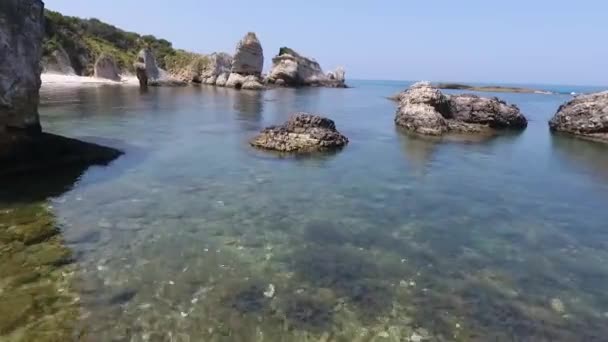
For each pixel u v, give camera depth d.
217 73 93.31
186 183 15.21
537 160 21.20
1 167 14.68
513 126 33.41
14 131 14.91
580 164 20.42
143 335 6.84
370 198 14.32
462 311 7.89
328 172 17.58
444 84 108.50
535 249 10.66
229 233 10.98
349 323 7.41
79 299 7.68
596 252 10.59
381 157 20.81
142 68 78.00
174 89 73.31
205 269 9.04
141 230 10.88
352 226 11.77
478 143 25.67
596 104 29.20
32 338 6.56
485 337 7.17
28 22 15.40
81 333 6.78
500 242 11.02
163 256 9.52
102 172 16.08
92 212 11.94
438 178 17.22
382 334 7.15
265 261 9.52
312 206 13.31
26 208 11.98
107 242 10.07
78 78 79.62
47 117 30.41
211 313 7.50
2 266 8.66
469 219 12.62
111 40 109.81
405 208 13.42
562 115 31.45
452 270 9.42
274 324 7.28
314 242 10.63
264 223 11.76
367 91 100.12
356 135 27.48
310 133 22.73
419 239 11.05
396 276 9.08
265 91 77.56
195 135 25.38
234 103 49.31
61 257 9.20
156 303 7.71
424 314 7.75
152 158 18.78
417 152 22.33
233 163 18.48
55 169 15.97
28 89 15.29
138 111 36.91
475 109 33.22
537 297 8.45
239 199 13.71
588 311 8.02
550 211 13.55
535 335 7.26
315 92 82.12
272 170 17.56
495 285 8.85
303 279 8.80
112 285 8.20
